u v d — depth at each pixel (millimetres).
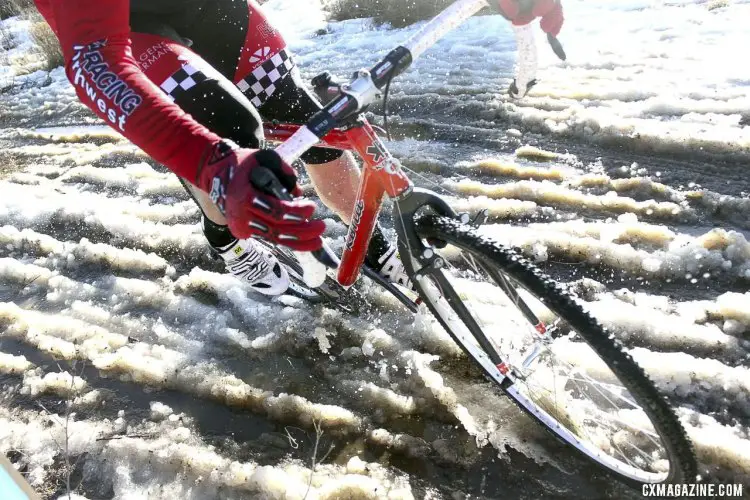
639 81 3980
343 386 2180
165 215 3488
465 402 2049
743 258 2434
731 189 2881
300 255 1438
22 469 1993
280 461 1936
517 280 1546
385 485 1808
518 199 3062
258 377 2283
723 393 1924
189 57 1810
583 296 2408
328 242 2941
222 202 1170
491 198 3119
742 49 4191
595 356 2068
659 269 2453
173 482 1896
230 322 2572
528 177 3262
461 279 2527
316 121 1482
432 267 1759
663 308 2283
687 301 2309
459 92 4316
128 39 1415
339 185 2230
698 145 3195
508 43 5102
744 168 3016
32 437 2100
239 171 1146
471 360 2012
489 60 4816
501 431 1925
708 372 1961
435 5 5941
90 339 2545
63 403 2250
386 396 2082
